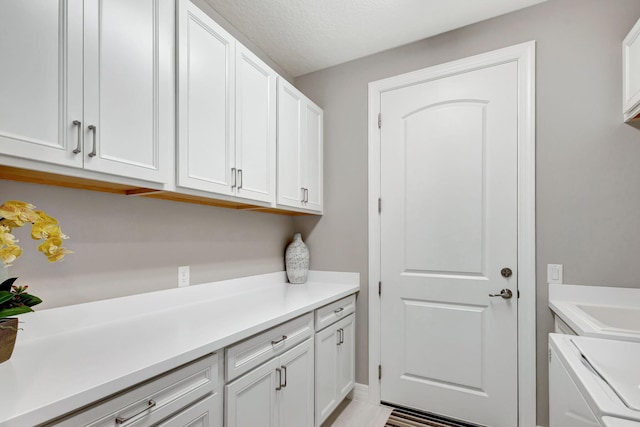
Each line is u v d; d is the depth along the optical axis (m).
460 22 2.05
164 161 1.27
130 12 1.15
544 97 1.86
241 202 1.77
